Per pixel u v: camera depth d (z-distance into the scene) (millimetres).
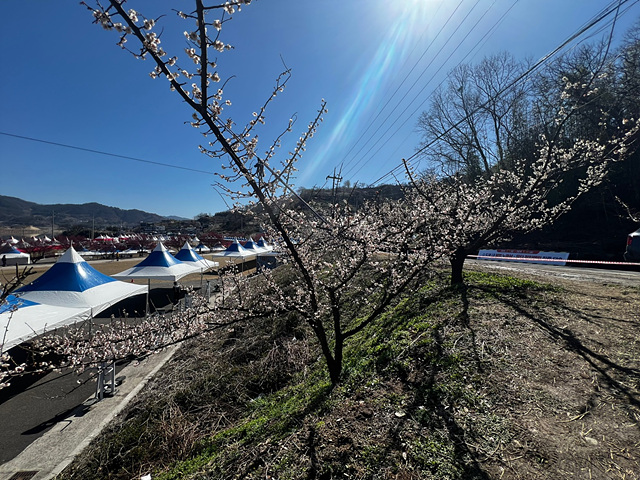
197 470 3021
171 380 5875
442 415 2600
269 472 2488
